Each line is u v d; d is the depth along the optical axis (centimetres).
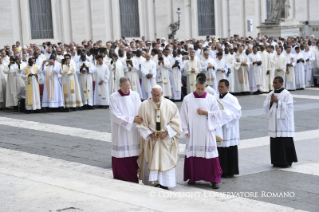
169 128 1097
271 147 1310
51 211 821
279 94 1302
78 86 2408
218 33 4766
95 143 1617
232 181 1185
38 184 1009
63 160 1389
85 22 4041
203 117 1134
